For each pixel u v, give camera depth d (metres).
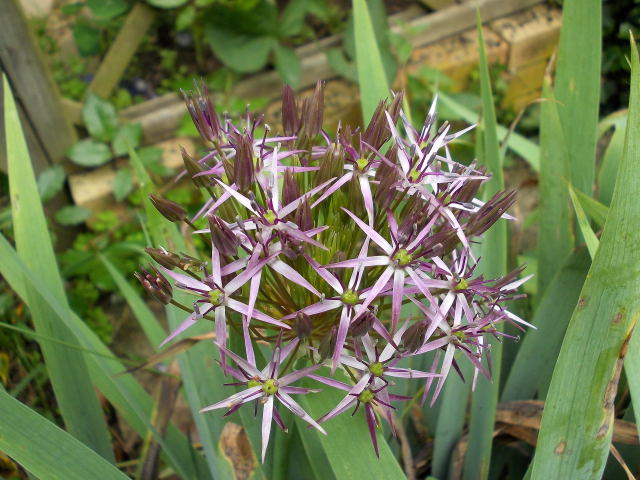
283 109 0.17
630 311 0.13
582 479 0.15
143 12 0.44
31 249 0.19
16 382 0.31
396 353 0.15
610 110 0.54
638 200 0.12
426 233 0.15
